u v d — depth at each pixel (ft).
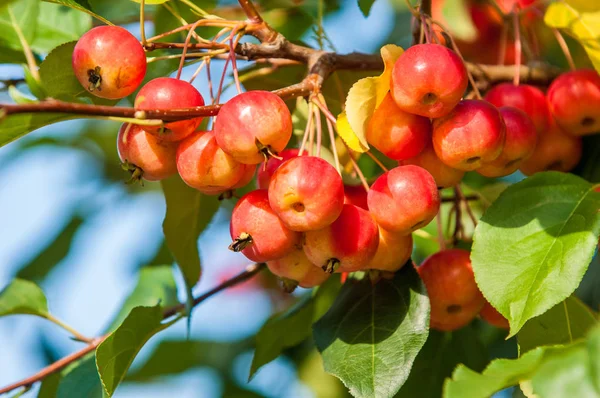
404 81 2.36
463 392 2.19
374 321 2.46
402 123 2.40
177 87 2.37
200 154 2.38
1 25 2.75
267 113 2.33
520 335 2.47
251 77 2.78
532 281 2.35
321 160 2.35
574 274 2.33
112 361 2.53
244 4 2.52
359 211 2.39
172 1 2.76
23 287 2.79
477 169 2.50
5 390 2.73
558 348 2.21
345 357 2.44
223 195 2.50
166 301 2.94
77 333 2.79
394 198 2.37
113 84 2.40
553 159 2.64
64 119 2.35
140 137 2.42
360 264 2.39
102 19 2.52
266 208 2.39
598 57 2.58
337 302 2.52
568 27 2.58
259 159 2.35
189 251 2.73
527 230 2.38
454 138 2.39
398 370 2.41
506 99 2.61
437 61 2.35
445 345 2.76
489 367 2.21
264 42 2.54
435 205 2.38
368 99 2.38
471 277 2.52
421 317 2.44
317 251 2.38
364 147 2.38
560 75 2.64
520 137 2.47
